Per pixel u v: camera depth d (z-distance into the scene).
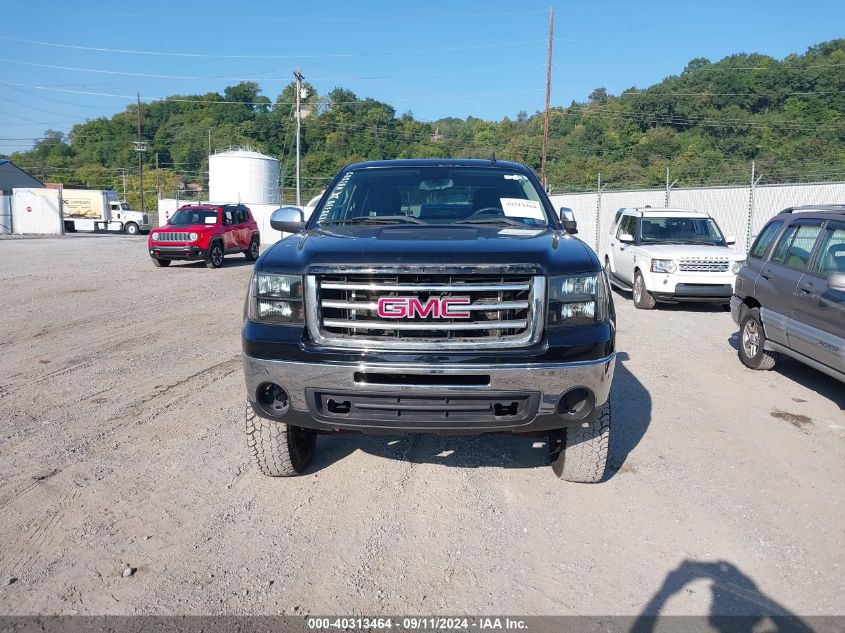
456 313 3.28
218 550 3.39
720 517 3.79
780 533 3.61
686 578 3.17
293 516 3.77
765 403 6.03
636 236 12.70
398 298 3.29
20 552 3.34
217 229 19.41
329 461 4.57
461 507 3.89
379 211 4.68
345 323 3.34
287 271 3.46
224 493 4.05
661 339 9.05
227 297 12.74
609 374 3.45
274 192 48.94
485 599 3.00
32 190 41.16
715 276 11.17
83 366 7.15
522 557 3.35
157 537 3.51
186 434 5.06
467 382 3.27
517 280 3.34
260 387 3.51
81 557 3.30
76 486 4.11
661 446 4.89
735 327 10.09
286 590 3.05
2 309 10.73
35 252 23.61
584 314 3.39
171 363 7.33
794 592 3.06
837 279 5.34
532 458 4.63
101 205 48.81
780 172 22.95
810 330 6.14
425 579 3.15
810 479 4.33
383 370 3.24
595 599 3.00
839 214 6.23
